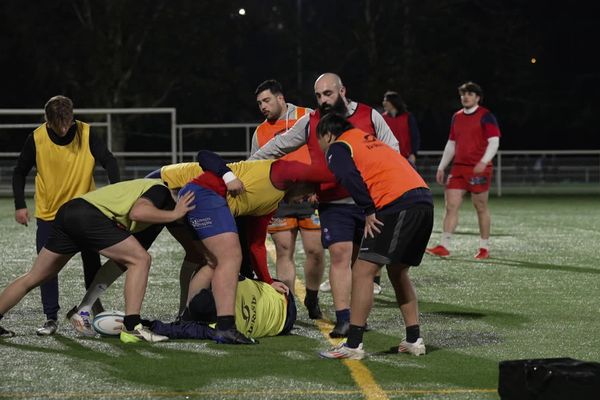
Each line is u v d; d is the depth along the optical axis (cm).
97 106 5684
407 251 880
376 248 877
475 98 1725
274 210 1015
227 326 963
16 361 893
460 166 1741
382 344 968
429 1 6112
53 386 800
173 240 2108
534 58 6550
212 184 959
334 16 6419
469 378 821
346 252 1009
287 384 802
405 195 881
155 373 841
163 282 1423
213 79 6009
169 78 5841
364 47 6103
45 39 5753
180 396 765
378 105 6038
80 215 950
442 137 6619
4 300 977
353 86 6331
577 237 2162
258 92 1176
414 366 866
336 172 880
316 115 1040
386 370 849
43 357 909
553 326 1064
